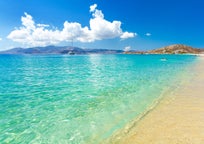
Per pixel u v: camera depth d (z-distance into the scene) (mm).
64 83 18281
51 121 8656
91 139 6793
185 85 15234
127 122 8070
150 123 7699
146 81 18312
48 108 10508
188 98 11172
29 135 7355
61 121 8625
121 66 39125
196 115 8305
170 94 12398
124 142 6309
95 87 15953
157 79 19359
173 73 24266
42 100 12117
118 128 7527
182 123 7508
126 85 16516
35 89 15594
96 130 7504
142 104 10586
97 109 10125
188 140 6156
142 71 27953
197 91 12938
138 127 7395
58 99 12297
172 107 9586
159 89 14273
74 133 7363
